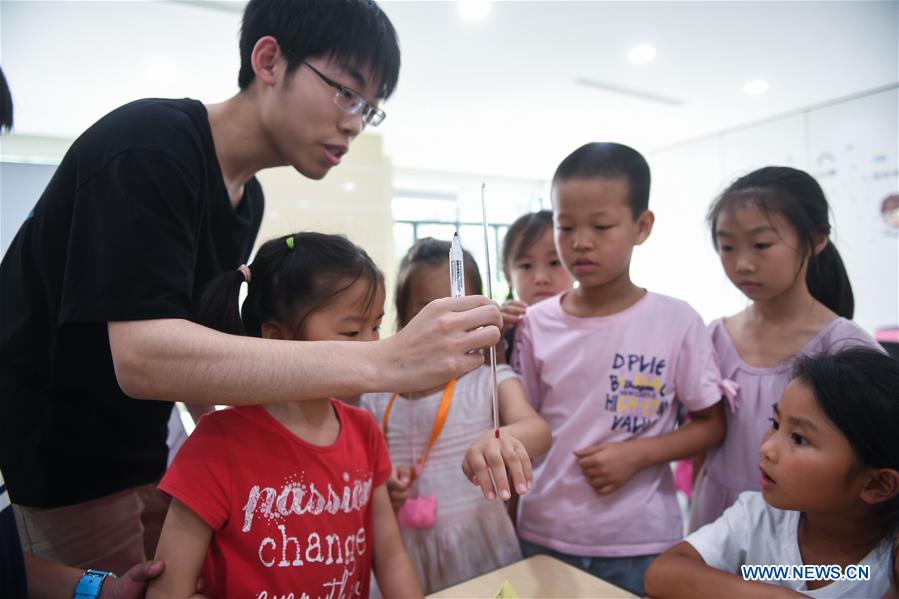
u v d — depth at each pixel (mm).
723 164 4453
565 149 4531
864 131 3629
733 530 881
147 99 766
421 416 1135
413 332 608
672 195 4879
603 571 1031
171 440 1275
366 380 599
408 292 1131
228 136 874
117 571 983
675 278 4898
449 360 595
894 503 724
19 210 1436
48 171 1474
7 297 819
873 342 1013
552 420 1152
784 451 756
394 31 872
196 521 673
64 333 769
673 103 3689
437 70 3039
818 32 2748
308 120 822
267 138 889
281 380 585
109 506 967
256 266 804
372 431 897
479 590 836
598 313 1171
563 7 2455
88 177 663
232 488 695
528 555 1135
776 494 769
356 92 825
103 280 617
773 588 735
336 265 769
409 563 856
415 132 4035
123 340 605
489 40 2729
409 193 5008
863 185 3664
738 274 1096
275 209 3158
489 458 752
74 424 863
